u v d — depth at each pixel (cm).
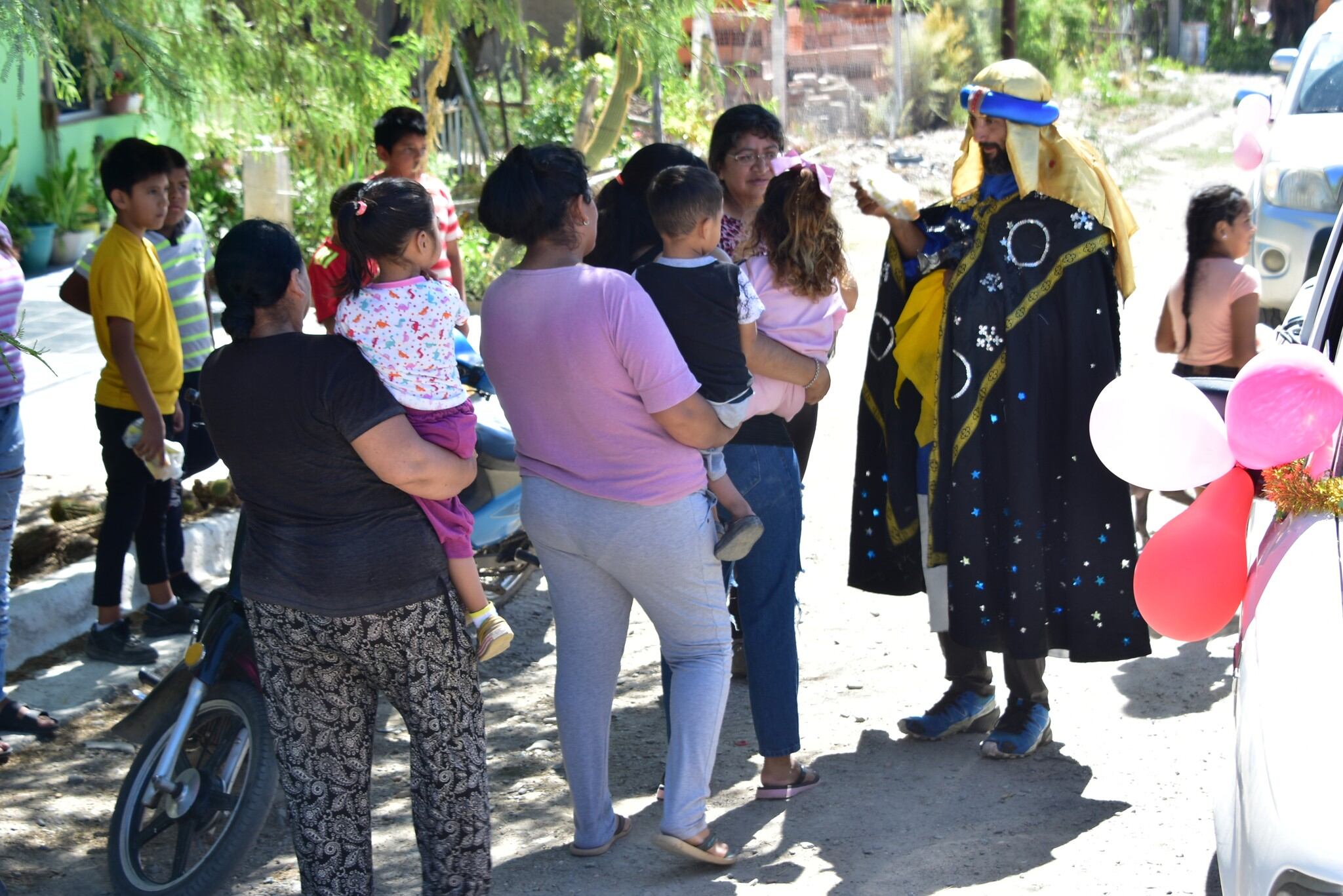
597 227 432
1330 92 1002
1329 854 248
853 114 1916
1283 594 312
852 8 1939
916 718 492
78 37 536
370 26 708
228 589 414
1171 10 2798
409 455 323
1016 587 451
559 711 412
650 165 468
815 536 716
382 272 335
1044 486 453
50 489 728
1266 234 932
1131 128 1948
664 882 404
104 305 533
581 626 406
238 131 724
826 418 911
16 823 443
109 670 557
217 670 404
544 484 395
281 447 324
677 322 390
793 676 442
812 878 400
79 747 498
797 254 425
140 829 404
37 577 612
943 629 473
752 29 1788
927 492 469
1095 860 400
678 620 399
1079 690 526
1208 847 403
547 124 1473
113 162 538
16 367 477
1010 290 444
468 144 1512
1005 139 441
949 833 423
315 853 348
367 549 329
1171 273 1205
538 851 428
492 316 389
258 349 328
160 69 515
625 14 666
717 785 468
